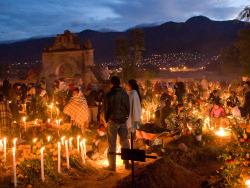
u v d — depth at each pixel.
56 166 5.80
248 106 12.20
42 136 7.32
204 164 6.95
